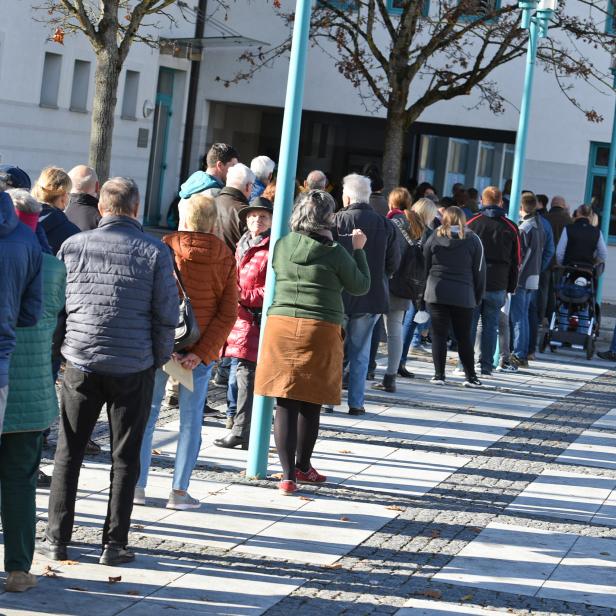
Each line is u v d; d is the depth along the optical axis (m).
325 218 10.97
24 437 7.98
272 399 11.58
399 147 27.33
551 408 17.53
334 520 10.45
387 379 17.12
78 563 8.64
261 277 12.45
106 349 8.44
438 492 11.86
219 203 13.26
